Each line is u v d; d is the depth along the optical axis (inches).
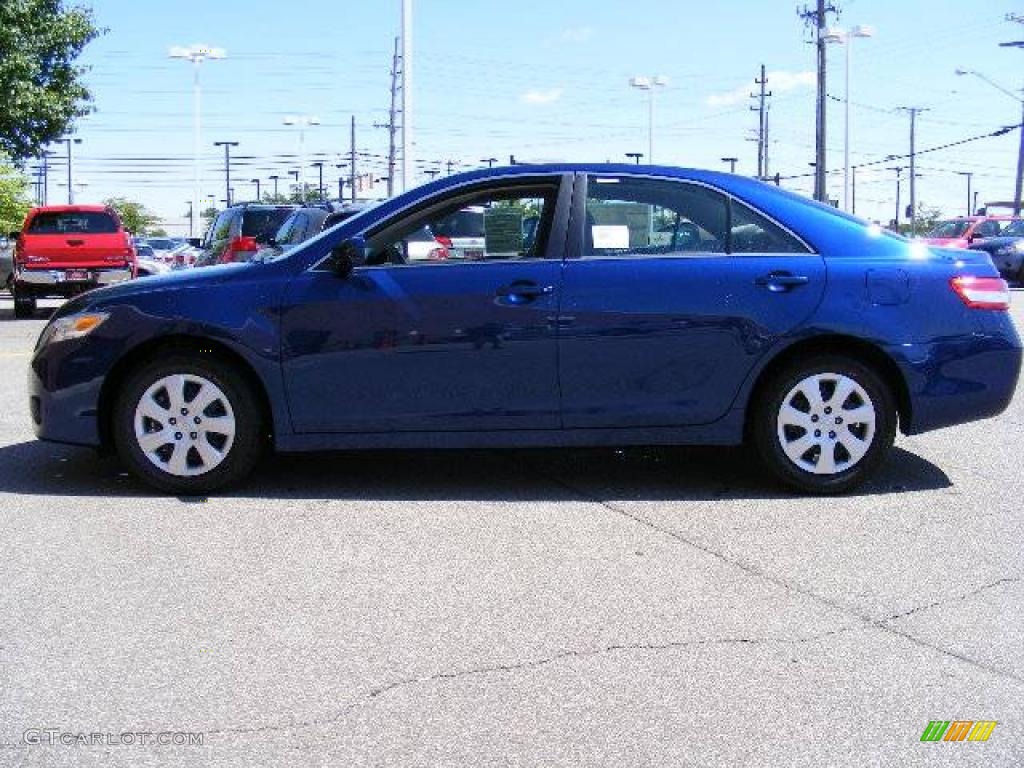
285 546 200.8
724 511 224.8
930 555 196.2
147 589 178.2
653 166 237.1
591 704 138.4
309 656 152.6
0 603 171.8
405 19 898.7
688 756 125.8
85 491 237.8
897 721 134.3
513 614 167.9
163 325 227.0
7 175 1573.6
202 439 231.6
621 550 199.2
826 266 230.2
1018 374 238.8
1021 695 141.4
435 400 228.5
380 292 227.3
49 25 957.2
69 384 230.8
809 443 232.2
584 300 226.8
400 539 205.6
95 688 142.7
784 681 145.2
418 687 143.2
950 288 233.3
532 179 235.1
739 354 228.1
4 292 1263.5
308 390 228.5
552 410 229.1
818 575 185.9
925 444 289.1
